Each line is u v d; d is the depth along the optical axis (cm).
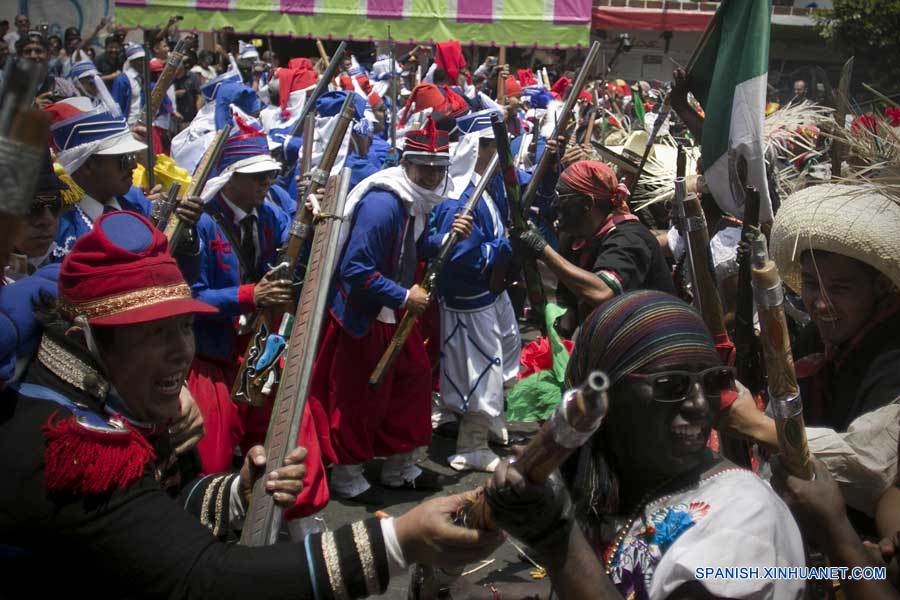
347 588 162
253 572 160
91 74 883
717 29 328
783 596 152
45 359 169
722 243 377
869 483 202
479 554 158
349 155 657
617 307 174
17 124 104
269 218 422
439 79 1121
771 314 166
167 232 360
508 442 571
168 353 176
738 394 206
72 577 161
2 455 156
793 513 171
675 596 154
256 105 679
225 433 379
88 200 377
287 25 1667
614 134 816
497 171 487
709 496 163
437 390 592
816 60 1709
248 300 370
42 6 1619
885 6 1088
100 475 156
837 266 215
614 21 1830
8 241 106
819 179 331
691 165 500
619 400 168
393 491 499
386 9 1675
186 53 457
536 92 1112
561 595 144
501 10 1681
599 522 175
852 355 223
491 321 522
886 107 286
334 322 462
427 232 518
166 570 159
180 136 638
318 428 465
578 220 393
